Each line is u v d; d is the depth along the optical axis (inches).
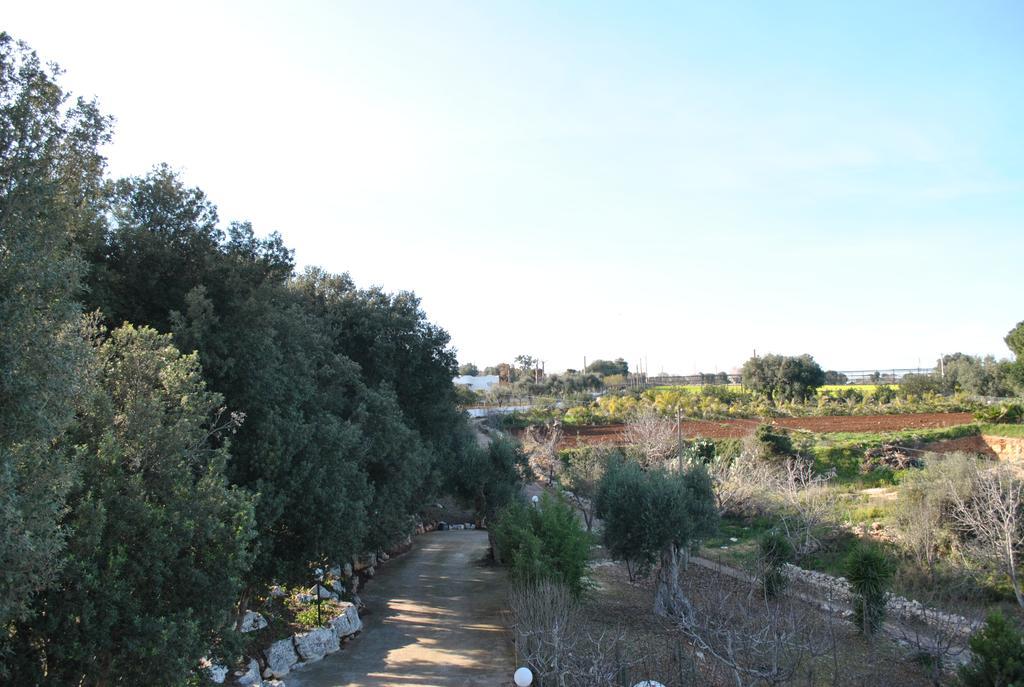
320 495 557.9
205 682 428.8
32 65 307.3
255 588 562.6
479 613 761.0
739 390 2839.6
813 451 1441.9
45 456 290.0
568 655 453.4
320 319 932.6
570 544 703.7
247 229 697.6
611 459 926.4
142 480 353.1
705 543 1075.9
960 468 861.2
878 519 996.6
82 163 359.9
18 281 276.8
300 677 542.3
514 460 1216.8
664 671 513.7
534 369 4116.6
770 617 486.9
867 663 575.2
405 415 1062.4
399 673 552.4
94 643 296.7
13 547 248.7
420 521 1381.6
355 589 846.5
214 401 422.3
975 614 599.8
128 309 598.5
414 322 1086.4
